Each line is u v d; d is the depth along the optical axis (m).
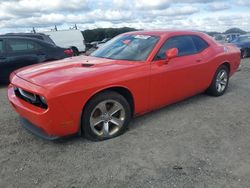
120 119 4.09
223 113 5.07
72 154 3.59
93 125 3.83
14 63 7.96
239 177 3.04
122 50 4.78
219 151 3.63
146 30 5.37
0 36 8.12
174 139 3.99
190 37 5.32
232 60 6.26
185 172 3.15
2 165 3.37
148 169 3.22
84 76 3.66
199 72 5.29
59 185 2.96
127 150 3.68
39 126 3.61
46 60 8.45
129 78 4.04
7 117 5.05
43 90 3.41
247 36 17.98
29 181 3.04
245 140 3.95
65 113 3.50
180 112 5.11
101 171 3.20
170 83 4.68
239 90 6.79
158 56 4.51
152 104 4.52
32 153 3.65
